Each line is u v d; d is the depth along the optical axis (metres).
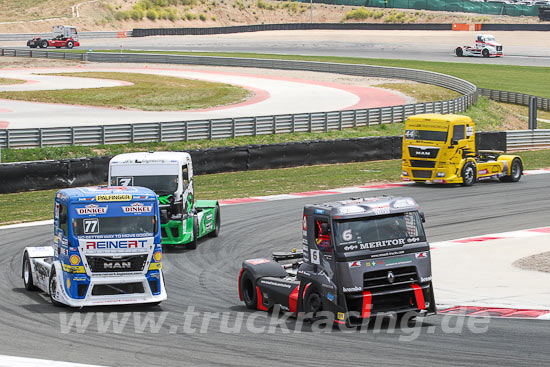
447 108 178.25
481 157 111.12
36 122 167.75
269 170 127.50
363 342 39.66
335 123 162.75
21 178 109.75
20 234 79.50
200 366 36.06
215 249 71.50
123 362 37.03
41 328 44.56
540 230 74.75
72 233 48.94
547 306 46.41
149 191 51.19
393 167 128.62
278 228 79.94
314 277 43.50
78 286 49.06
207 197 101.88
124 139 142.25
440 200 95.62
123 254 49.38
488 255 63.84
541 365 34.31
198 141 146.88
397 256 42.47
